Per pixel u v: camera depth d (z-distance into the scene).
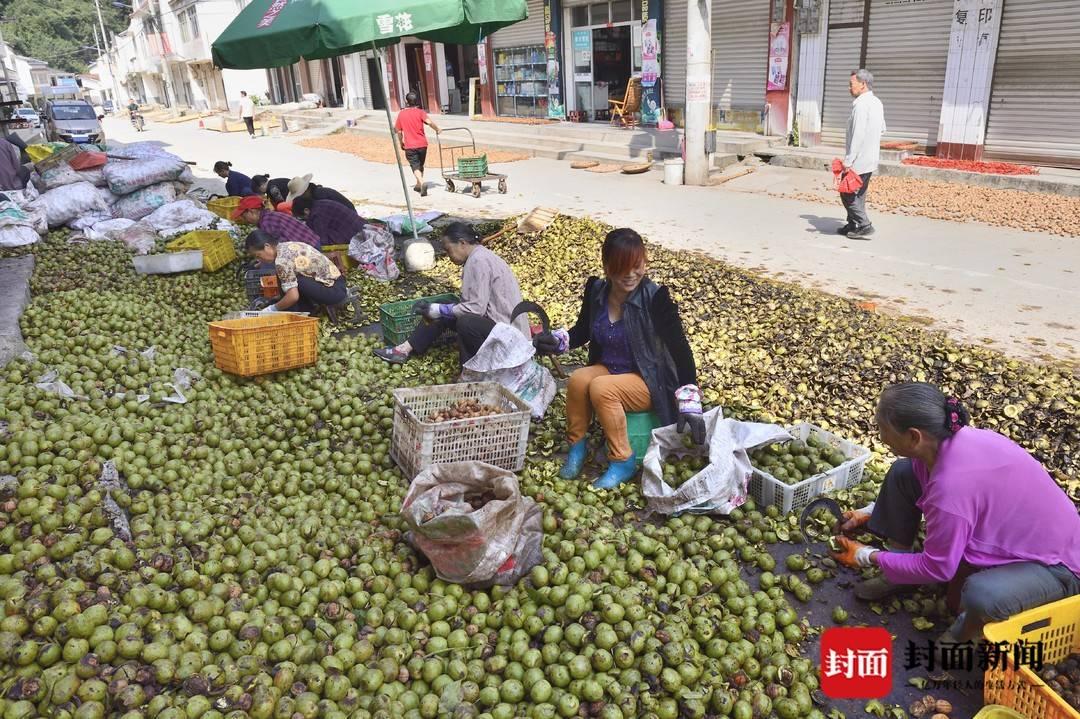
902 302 7.79
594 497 4.42
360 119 28.97
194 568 3.41
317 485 4.52
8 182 11.23
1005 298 7.81
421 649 3.24
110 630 2.87
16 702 2.57
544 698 3.01
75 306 6.97
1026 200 11.87
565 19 22.44
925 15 14.33
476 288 5.81
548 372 5.53
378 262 9.03
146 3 62.97
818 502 4.00
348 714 2.86
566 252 9.60
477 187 14.53
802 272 8.97
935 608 3.51
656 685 3.05
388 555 3.82
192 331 7.00
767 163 16.44
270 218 8.45
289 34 7.86
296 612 3.34
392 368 6.35
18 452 3.96
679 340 4.35
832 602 3.68
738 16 17.53
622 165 17.53
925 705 3.06
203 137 31.31
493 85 25.97
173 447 4.58
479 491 3.84
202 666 2.89
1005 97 13.71
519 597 3.52
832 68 16.05
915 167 13.96
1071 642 2.99
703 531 4.08
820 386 5.84
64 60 103.69
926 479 3.41
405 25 7.40
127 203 11.37
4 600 2.92
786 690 3.10
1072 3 12.50
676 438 4.46
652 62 19.77
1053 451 4.81
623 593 3.41
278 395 5.71
